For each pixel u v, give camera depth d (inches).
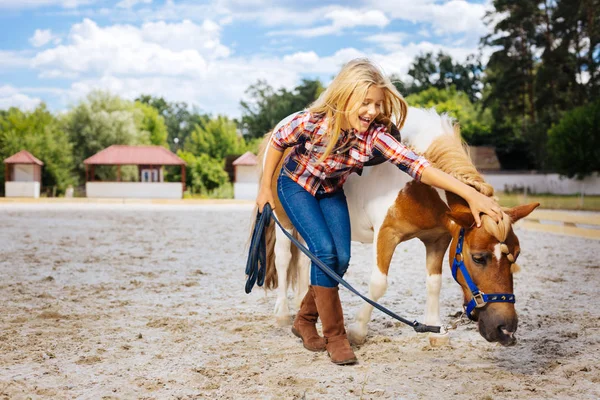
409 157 137.0
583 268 316.8
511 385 128.8
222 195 1521.9
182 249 404.5
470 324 189.8
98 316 200.5
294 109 3058.6
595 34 1660.9
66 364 146.0
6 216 721.6
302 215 148.5
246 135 3127.5
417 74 3142.2
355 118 136.7
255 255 156.0
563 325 185.9
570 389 126.1
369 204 155.3
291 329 182.5
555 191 1435.8
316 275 148.4
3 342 165.5
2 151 1584.6
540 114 1831.9
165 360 150.3
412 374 137.6
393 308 216.2
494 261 123.6
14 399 121.3
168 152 1413.6
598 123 1286.9
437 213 143.2
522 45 1870.1
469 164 140.2
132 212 850.1
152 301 228.1
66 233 506.9
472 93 3105.3
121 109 2068.2
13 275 283.7
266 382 132.0
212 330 183.0
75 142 1877.5
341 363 144.7
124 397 122.8
